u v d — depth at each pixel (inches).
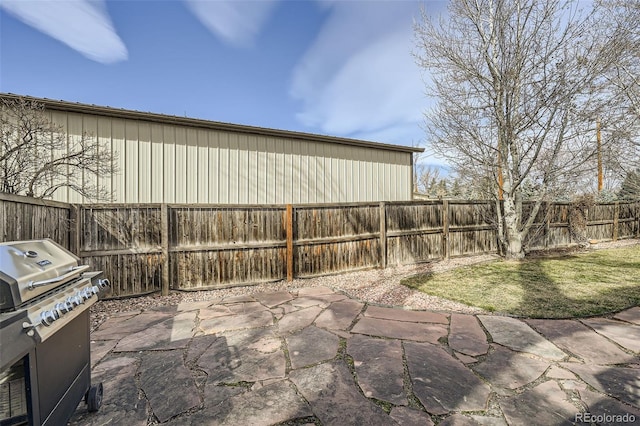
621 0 216.4
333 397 81.0
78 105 203.8
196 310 155.4
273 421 72.1
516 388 83.9
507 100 242.5
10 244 58.9
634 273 221.0
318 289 194.7
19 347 44.4
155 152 232.4
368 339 117.1
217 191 254.5
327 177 312.3
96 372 95.2
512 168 267.7
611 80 225.6
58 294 59.2
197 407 77.7
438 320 136.3
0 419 48.7
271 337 120.6
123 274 173.5
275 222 211.0
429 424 70.1
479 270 238.7
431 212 277.3
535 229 323.9
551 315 138.9
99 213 169.2
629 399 77.7
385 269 248.1
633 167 292.5
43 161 180.5
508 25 232.4
